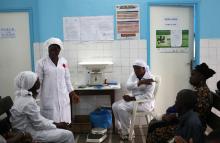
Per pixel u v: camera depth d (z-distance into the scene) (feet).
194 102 7.95
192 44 16.25
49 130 9.59
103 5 15.66
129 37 15.80
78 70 15.98
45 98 11.82
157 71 16.24
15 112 9.27
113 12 15.70
